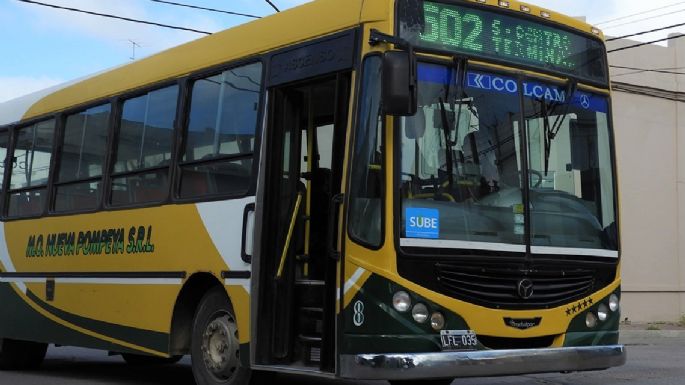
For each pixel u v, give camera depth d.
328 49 6.48
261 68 7.16
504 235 6.20
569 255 6.48
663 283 19.88
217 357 7.23
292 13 7.04
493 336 6.03
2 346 10.67
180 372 10.72
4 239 10.59
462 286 5.97
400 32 6.10
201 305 7.53
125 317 8.34
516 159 6.41
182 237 7.70
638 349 14.52
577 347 6.38
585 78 7.00
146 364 11.81
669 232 20.03
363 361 5.73
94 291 8.84
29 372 10.72
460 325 5.91
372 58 6.09
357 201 5.99
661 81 20.02
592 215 6.78
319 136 6.88
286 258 6.75
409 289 5.80
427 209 5.96
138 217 8.32
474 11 6.46
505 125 6.41
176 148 8.00
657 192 19.91
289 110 6.96
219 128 7.54
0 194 10.90
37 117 10.39
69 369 11.12
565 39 6.96
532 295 6.23
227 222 7.19
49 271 9.65
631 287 19.44
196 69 7.96
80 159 9.48
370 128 6.02
